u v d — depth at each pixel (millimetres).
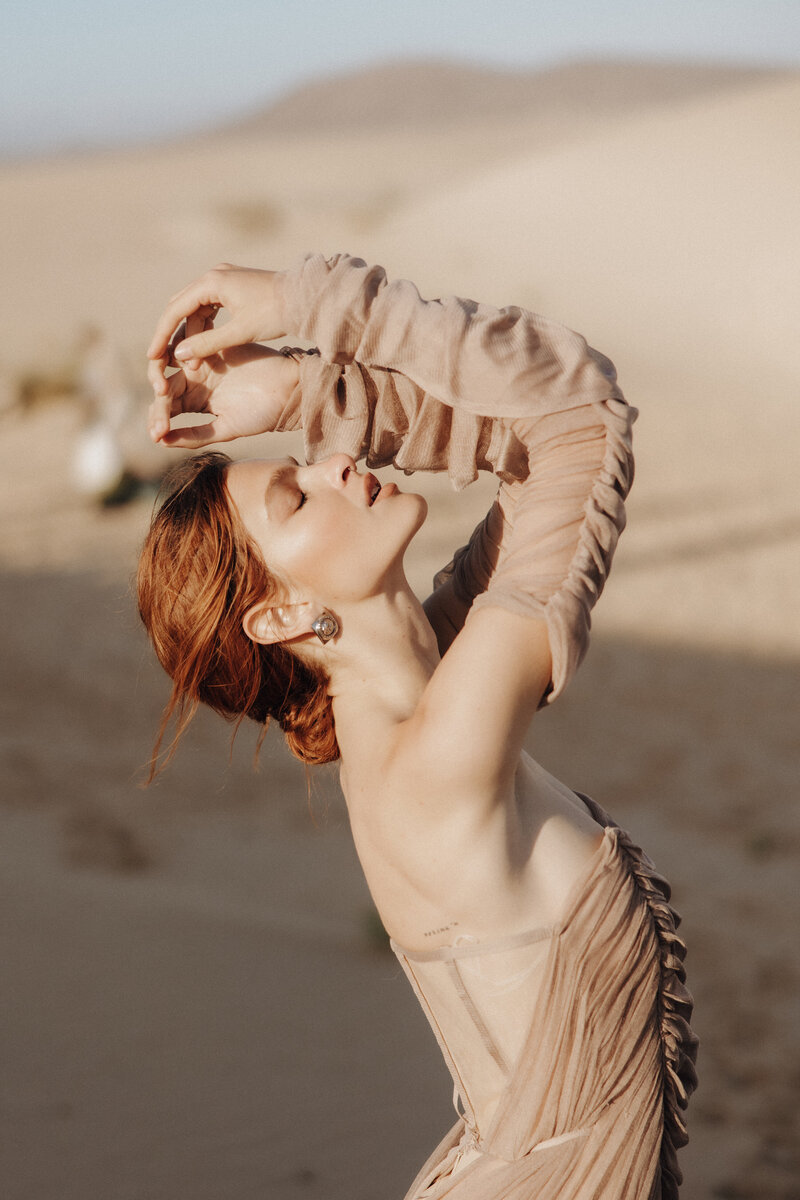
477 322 1406
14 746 9289
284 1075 4531
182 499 1554
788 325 30938
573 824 1534
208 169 99188
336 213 54500
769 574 14750
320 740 1607
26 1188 3742
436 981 1537
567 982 1470
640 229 40031
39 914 5730
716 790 9312
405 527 1530
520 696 1376
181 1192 3752
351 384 1557
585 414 1426
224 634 1547
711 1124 4891
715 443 21203
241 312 1470
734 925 6969
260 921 6102
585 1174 1491
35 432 20734
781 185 41781
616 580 14570
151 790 8648
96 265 44312
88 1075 4398
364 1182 3932
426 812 1431
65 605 13055
